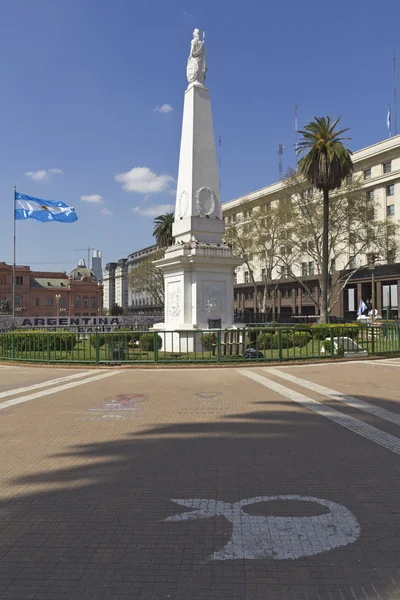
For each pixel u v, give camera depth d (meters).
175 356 17.34
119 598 3.20
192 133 20.47
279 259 56.62
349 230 45.66
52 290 119.19
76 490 5.10
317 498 4.83
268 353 18.58
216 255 19.64
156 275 72.06
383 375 14.23
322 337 19.33
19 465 5.96
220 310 19.92
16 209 43.09
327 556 3.69
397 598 3.17
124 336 17.16
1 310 88.88
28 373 15.79
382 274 57.44
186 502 4.75
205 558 3.69
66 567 3.58
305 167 36.50
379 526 4.18
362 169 60.66
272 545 3.87
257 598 3.18
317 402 9.89
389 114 60.84
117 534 4.09
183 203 20.91
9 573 3.51
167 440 7.05
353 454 6.32
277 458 6.17
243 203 60.25
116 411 9.17
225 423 8.08
